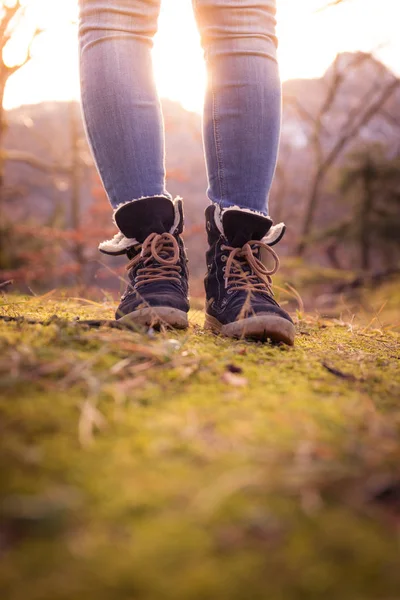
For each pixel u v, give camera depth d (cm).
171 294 140
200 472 59
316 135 1698
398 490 58
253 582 43
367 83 1955
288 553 47
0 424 67
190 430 68
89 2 142
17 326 121
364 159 1295
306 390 93
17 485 54
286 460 62
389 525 52
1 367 84
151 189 146
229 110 147
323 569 45
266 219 151
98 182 1239
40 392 79
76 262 1177
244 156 149
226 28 145
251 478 57
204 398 83
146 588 42
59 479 56
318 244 1448
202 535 49
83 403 76
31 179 1870
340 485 58
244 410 78
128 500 53
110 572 44
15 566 44
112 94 141
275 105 150
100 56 142
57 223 1325
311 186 1698
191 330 147
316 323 204
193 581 43
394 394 95
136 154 144
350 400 88
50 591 42
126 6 141
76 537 48
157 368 97
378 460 62
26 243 1089
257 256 157
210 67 149
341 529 50
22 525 49
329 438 68
